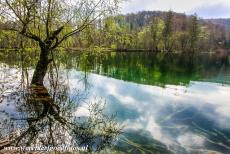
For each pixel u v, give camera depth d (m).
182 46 103.12
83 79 21.17
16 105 11.56
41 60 15.91
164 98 15.55
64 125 9.62
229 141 9.20
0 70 21.88
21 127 8.98
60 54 28.42
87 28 17.86
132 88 18.42
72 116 10.81
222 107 13.91
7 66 24.81
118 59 47.75
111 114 11.66
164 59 54.19
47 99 12.89
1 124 9.16
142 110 12.66
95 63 37.22
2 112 10.51
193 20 102.88
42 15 15.85
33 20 16.25
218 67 39.59
